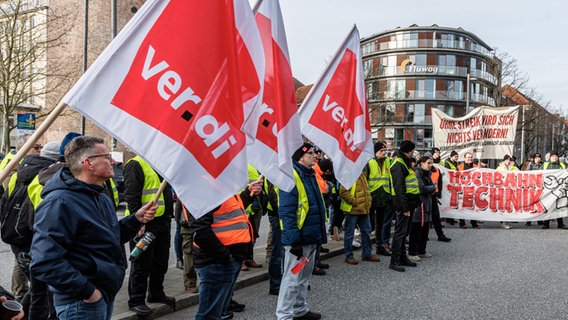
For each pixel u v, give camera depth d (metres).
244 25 3.75
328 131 6.02
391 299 6.03
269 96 4.75
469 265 8.06
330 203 10.09
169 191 5.43
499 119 13.55
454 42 62.25
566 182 12.66
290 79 4.74
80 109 2.81
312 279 7.08
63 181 2.78
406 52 62.34
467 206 12.97
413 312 5.50
